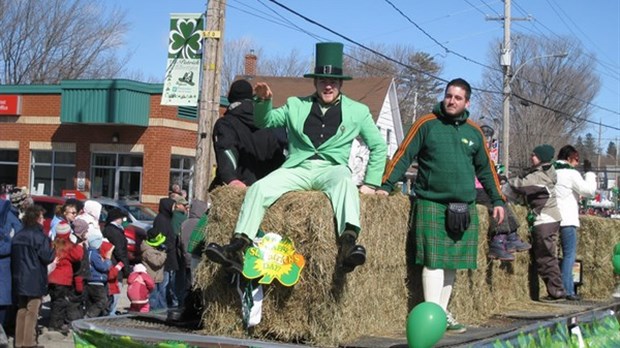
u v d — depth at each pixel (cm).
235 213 440
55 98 2470
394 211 493
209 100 1176
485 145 536
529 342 514
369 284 462
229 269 416
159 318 512
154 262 1027
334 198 427
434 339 388
